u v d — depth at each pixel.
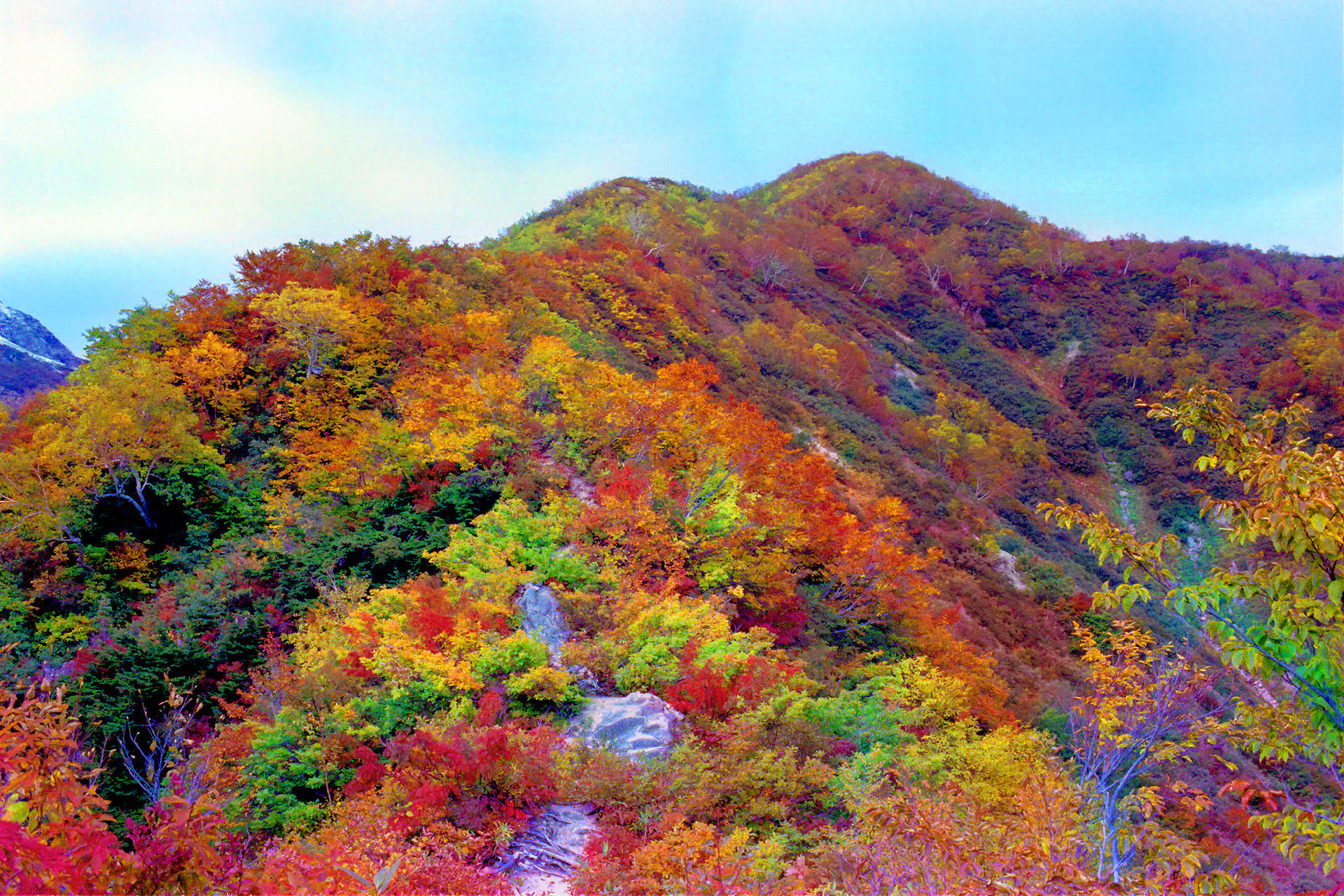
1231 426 6.05
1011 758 13.79
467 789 10.27
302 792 11.88
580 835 10.20
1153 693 10.62
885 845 6.62
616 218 88.38
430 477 24.59
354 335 32.91
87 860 3.40
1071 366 97.88
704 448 24.52
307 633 17.69
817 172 159.00
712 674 13.93
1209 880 5.64
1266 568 5.78
